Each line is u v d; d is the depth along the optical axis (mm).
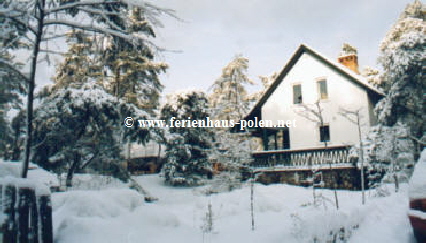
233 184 15258
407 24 27047
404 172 15750
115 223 5566
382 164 16328
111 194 6742
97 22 6371
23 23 5559
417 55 19047
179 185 20125
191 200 14516
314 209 8594
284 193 14547
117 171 15648
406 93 19047
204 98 22672
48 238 4539
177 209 10930
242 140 16188
